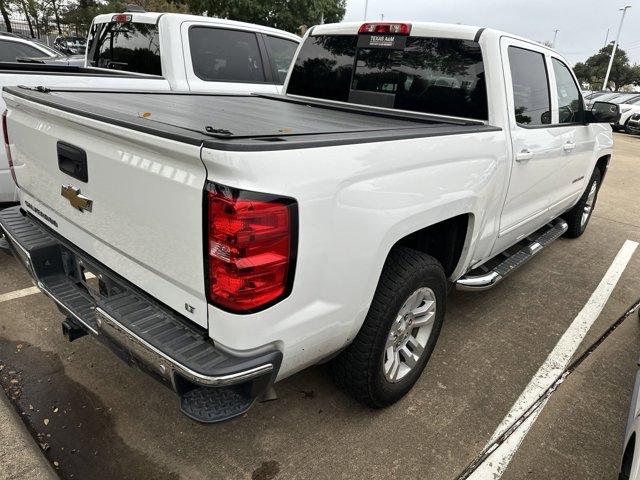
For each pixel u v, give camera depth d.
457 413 2.79
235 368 1.73
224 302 1.72
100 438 2.47
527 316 3.98
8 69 4.33
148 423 2.59
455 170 2.53
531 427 2.72
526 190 3.52
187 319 1.92
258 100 3.79
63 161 2.31
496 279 3.38
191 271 1.80
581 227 5.93
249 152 1.59
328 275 1.94
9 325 3.33
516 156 3.14
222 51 5.34
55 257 2.59
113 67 5.70
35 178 2.64
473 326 3.76
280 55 5.99
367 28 3.51
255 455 2.43
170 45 4.93
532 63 3.43
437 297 2.75
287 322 1.86
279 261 1.73
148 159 1.83
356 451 2.48
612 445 2.64
